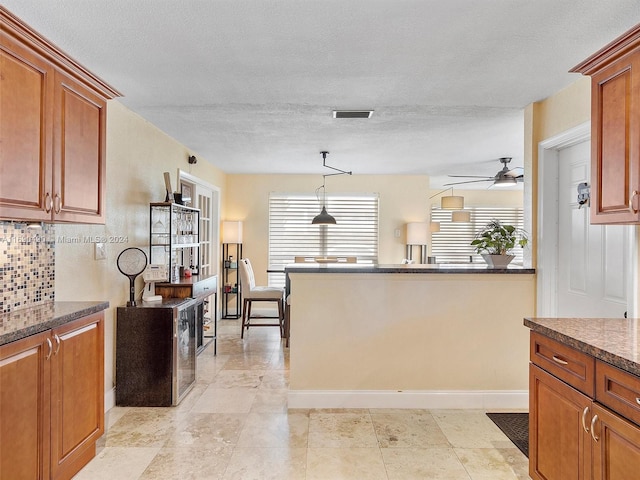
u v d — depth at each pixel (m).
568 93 2.73
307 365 3.04
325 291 3.04
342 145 4.55
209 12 1.87
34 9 1.84
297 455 2.36
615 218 1.80
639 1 1.77
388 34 2.07
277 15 1.90
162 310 3.04
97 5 1.82
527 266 3.15
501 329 3.06
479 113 3.38
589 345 1.50
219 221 6.04
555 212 3.01
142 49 2.24
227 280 6.47
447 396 3.04
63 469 1.98
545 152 3.01
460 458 2.34
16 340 1.66
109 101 2.98
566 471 1.67
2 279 2.04
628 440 1.33
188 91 2.87
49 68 1.91
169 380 3.04
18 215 1.74
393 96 2.97
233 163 5.65
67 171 2.06
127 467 2.22
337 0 1.77
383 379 3.05
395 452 2.40
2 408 1.58
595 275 2.61
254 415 2.90
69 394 2.02
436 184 7.64
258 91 2.87
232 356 4.38
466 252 8.25
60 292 2.49
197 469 2.21
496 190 8.27
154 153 3.79
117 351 3.05
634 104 1.67
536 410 1.91
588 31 2.03
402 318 3.04
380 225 6.64
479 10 1.85
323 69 2.49
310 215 6.65
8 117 1.68
